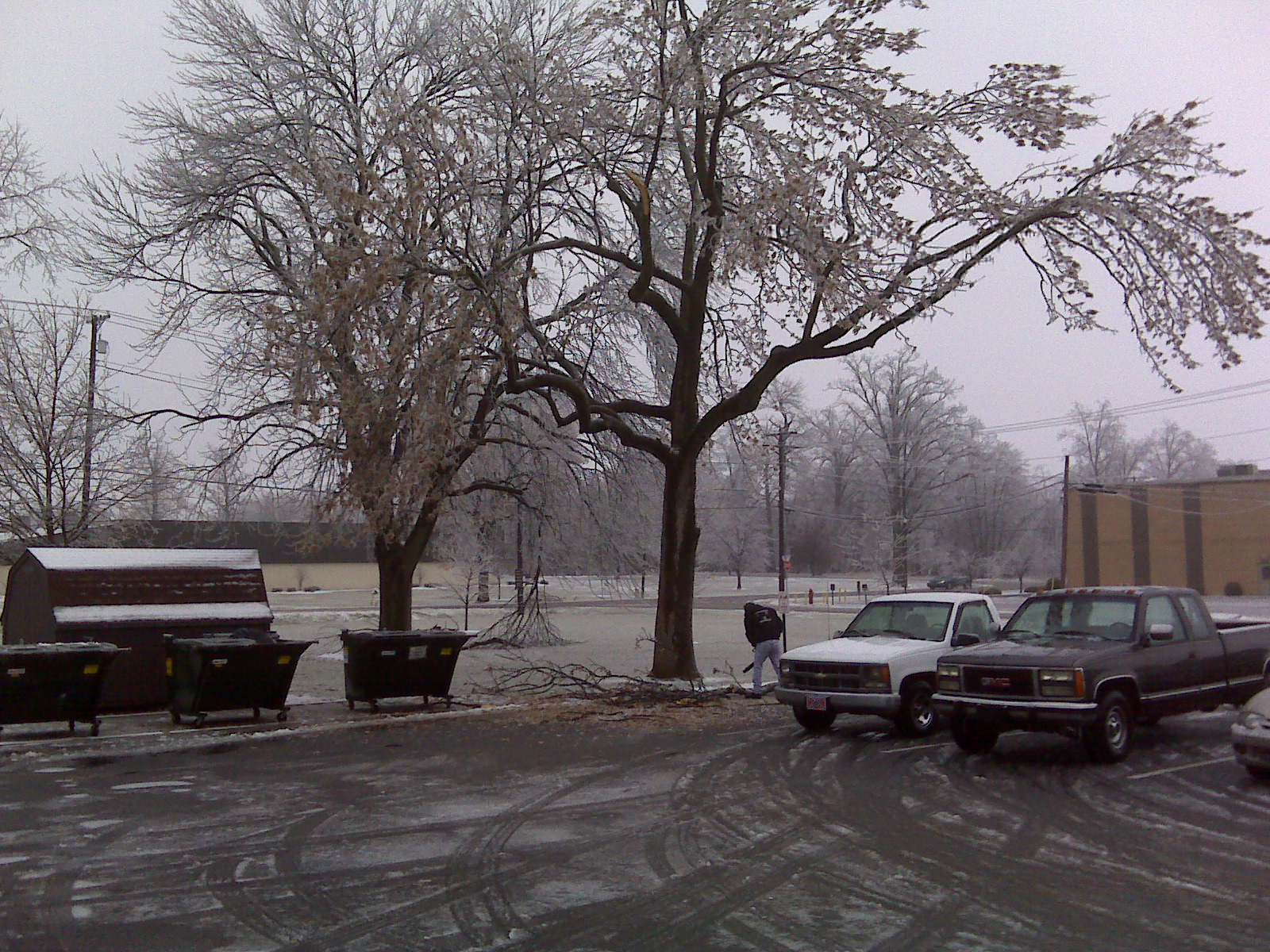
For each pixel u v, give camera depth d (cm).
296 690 1800
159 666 1478
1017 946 552
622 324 2059
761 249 1434
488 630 2689
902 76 1545
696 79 1552
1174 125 1535
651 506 2327
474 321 1473
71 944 561
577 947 552
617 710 1520
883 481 5372
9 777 1036
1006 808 884
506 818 855
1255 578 5584
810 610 4444
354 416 1416
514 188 1609
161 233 1923
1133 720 1131
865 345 1677
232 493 2027
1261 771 996
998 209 1527
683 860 724
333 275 1375
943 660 1166
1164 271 1538
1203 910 613
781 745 1226
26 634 1523
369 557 6919
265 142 1909
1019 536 6869
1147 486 5950
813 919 598
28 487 2156
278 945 558
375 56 1966
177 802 920
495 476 2294
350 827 823
